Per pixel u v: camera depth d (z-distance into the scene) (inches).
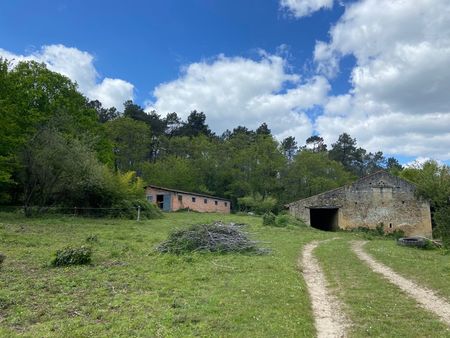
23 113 1171.3
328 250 773.9
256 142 3024.1
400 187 1515.7
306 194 2815.0
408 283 458.9
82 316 291.4
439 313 335.0
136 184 1503.4
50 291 357.4
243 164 2783.0
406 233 1477.6
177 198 1974.7
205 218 1539.1
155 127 3107.8
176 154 2992.1
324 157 3093.0
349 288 430.9
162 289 375.2
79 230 842.8
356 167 4072.3
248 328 274.5
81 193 1245.1
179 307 318.0
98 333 256.2
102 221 1100.5
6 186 1196.5
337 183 2869.1
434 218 1247.5
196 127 3464.6
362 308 346.0
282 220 1348.4
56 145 1048.2
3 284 374.0
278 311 317.7
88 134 1360.7
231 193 2689.5
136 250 617.3
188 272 460.8
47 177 1063.6
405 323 305.7
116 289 373.4
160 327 269.1
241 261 551.5
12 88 1128.2
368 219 1498.5
